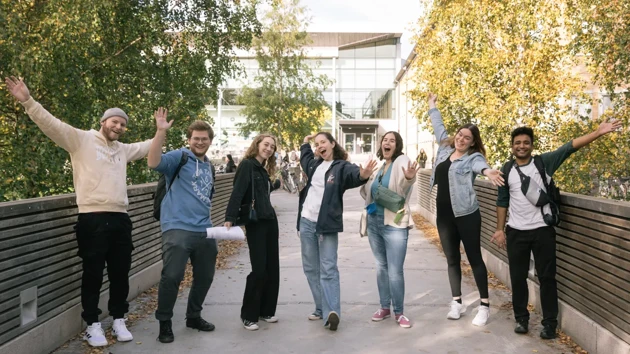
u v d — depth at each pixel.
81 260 4.67
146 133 11.44
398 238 4.95
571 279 4.65
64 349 4.21
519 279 4.75
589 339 4.18
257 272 4.84
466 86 11.39
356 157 55.94
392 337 4.63
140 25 11.24
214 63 12.77
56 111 9.61
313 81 29.64
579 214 4.48
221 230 4.57
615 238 3.85
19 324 3.71
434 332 4.77
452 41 12.37
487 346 4.39
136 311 5.36
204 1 12.46
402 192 4.94
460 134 5.06
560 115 10.66
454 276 5.19
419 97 14.42
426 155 37.62
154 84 11.92
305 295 6.07
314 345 4.43
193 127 4.68
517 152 4.79
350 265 7.75
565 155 4.69
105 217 4.28
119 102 11.12
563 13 10.33
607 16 8.63
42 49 8.90
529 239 4.64
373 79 56.06
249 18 13.12
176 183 4.56
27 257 3.81
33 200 4.02
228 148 48.72
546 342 4.49
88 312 4.32
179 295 6.01
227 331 4.79
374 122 55.47
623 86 8.98
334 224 4.79
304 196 5.13
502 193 4.96
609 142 9.00
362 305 5.68
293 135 28.98
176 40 12.60
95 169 4.27
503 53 10.77
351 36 54.78
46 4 9.67
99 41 10.05
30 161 9.11
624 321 3.71
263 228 4.90
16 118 9.58
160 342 4.47
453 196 5.03
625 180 9.36
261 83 29.64
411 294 6.12
